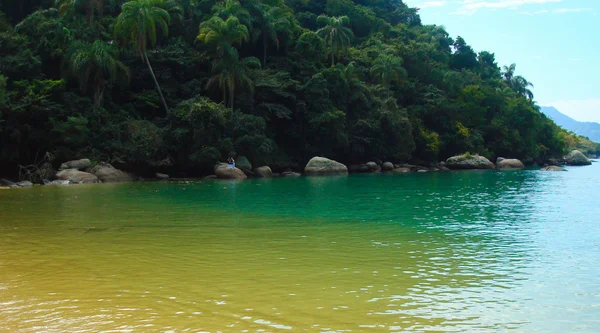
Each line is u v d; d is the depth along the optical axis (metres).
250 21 64.44
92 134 47.12
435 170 72.25
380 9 117.69
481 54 131.25
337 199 29.84
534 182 46.00
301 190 36.06
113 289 10.95
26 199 28.62
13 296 10.46
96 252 14.66
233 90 56.31
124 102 56.38
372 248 15.35
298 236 17.38
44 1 66.12
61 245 15.66
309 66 66.88
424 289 11.01
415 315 9.38
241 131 53.41
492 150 89.56
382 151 68.44
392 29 105.50
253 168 54.94
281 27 67.75
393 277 11.96
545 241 16.66
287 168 61.44
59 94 47.34
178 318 9.15
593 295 10.68
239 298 10.30
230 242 16.25
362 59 82.62
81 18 58.31
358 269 12.70
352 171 66.44
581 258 14.05
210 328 8.68
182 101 54.16
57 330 8.61
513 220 21.44
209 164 51.38
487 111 94.50
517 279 11.84
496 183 44.59
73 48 49.12
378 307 9.80
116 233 17.81
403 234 17.89
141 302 10.05
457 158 76.44
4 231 18.09
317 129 62.03
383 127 68.50
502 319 9.24
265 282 11.48
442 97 83.94
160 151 50.09
